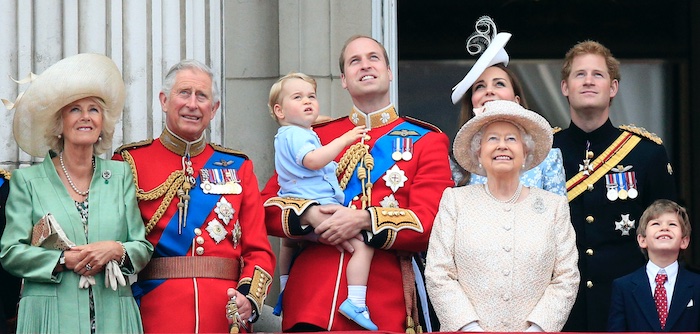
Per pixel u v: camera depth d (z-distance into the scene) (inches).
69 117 1008.2
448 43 1660.9
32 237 986.7
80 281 981.2
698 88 1707.7
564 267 979.3
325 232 1023.6
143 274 1027.9
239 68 1347.2
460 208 998.4
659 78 1713.8
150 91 1253.1
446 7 1667.1
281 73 1336.1
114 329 984.3
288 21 1339.8
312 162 1039.6
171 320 1007.0
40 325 972.6
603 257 1122.0
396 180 1055.6
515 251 975.6
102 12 1244.5
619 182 1141.1
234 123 1343.5
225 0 1344.7
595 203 1136.2
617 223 1130.7
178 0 1268.5
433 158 1062.4
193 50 1273.4
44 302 975.6
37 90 1004.6
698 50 1710.1
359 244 1029.8
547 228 984.3
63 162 1019.3
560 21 1711.4
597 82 1156.5
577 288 978.1
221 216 1035.9
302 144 1050.1
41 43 1231.5
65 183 1012.5
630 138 1163.3
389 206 1051.3
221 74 1298.0
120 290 996.6
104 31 1244.5
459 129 1085.8
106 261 981.8
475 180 1116.5
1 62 1221.1
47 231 975.0
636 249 1127.0
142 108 1246.3
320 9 1343.5
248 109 1344.7
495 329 965.8
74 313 976.3
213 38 1288.1
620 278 1070.4
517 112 994.7
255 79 1347.2
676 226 1055.6
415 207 1042.7
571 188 1146.7
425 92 1653.5
